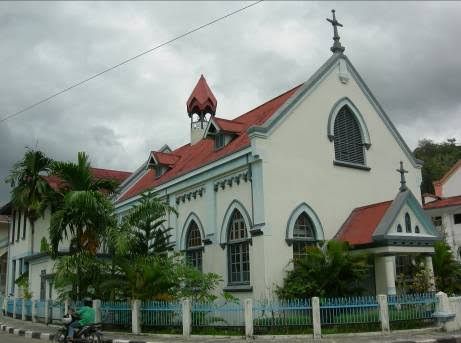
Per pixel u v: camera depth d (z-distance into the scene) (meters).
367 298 16.08
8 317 28.50
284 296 18.19
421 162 26.20
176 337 16.34
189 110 33.28
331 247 18.16
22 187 31.02
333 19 24.36
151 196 21.84
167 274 18.59
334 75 23.42
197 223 24.39
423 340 14.01
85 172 20.34
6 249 43.75
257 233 19.73
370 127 24.34
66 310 20.36
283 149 20.81
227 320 16.55
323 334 15.42
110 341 16.12
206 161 23.72
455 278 21.69
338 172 22.45
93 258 19.73
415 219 20.52
